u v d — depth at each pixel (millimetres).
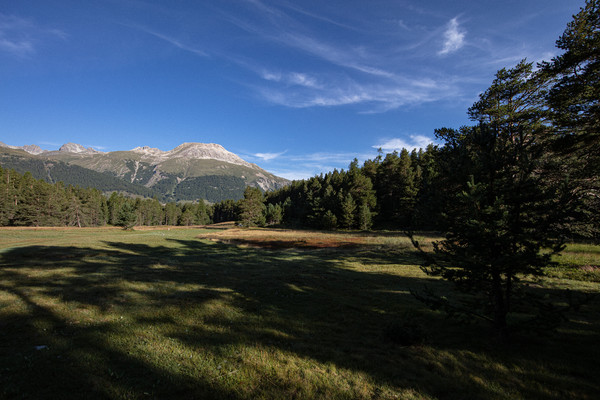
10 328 7574
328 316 9359
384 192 77375
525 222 6070
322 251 31234
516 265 5879
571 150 17078
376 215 70875
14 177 91500
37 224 77438
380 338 7434
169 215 144875
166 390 4863
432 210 6977
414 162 82625
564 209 5777
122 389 4816
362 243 35531
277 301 11180
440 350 6582
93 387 4875
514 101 22578
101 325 8016
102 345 6652
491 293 6820
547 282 12922
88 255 25938
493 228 5762
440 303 7246
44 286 12836
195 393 4809
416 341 6961
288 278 15883
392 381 5285
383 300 11234
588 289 11594
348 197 70000
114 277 15414
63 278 14867
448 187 7398
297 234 54281
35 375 5199
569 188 6039
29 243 34656
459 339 7215
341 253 28906
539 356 6074
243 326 8258
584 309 9172
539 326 6637
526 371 5500
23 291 11703
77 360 5844
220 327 8133
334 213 74812
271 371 5641
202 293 12297
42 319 8305
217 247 37062
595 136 16266
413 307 10211
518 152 6449
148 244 38500
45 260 22109
